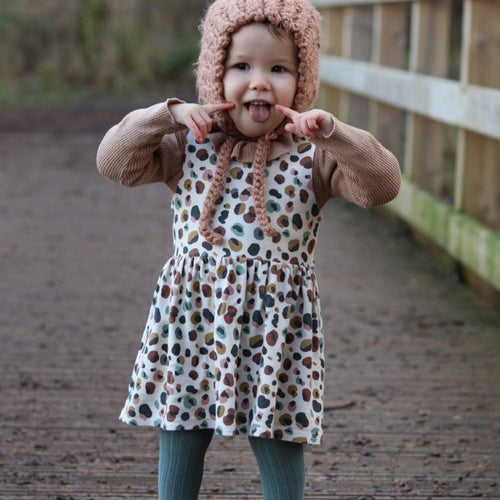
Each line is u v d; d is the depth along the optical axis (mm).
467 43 7066
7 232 8992
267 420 3213
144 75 20688
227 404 3221
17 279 7430
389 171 3195
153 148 3295
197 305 3293
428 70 8492
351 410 4930
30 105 18500
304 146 3357
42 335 6109
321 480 4117
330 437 4578
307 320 3299
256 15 3236
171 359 3291
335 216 10133
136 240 8828
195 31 21422
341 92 11758
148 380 3332
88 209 10148
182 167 3385
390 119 9867
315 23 3354
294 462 3338
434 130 8680
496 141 7301
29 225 9297
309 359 3293
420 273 7879
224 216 3299
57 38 20891
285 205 3303
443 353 5895
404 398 5113
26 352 5777
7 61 20750
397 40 9672
